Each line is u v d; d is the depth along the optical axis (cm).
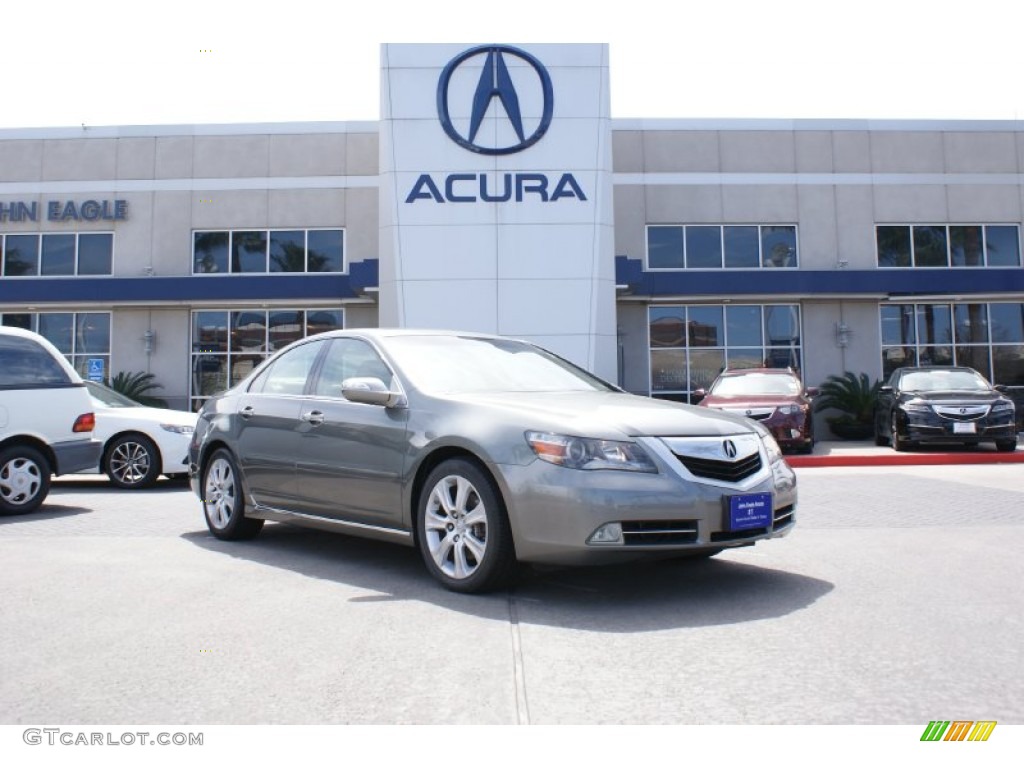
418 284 1766
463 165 1786
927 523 717
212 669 345
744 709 299
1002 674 332
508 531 449
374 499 519
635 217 2081
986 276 1945
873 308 2080
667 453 436
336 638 386
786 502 480
